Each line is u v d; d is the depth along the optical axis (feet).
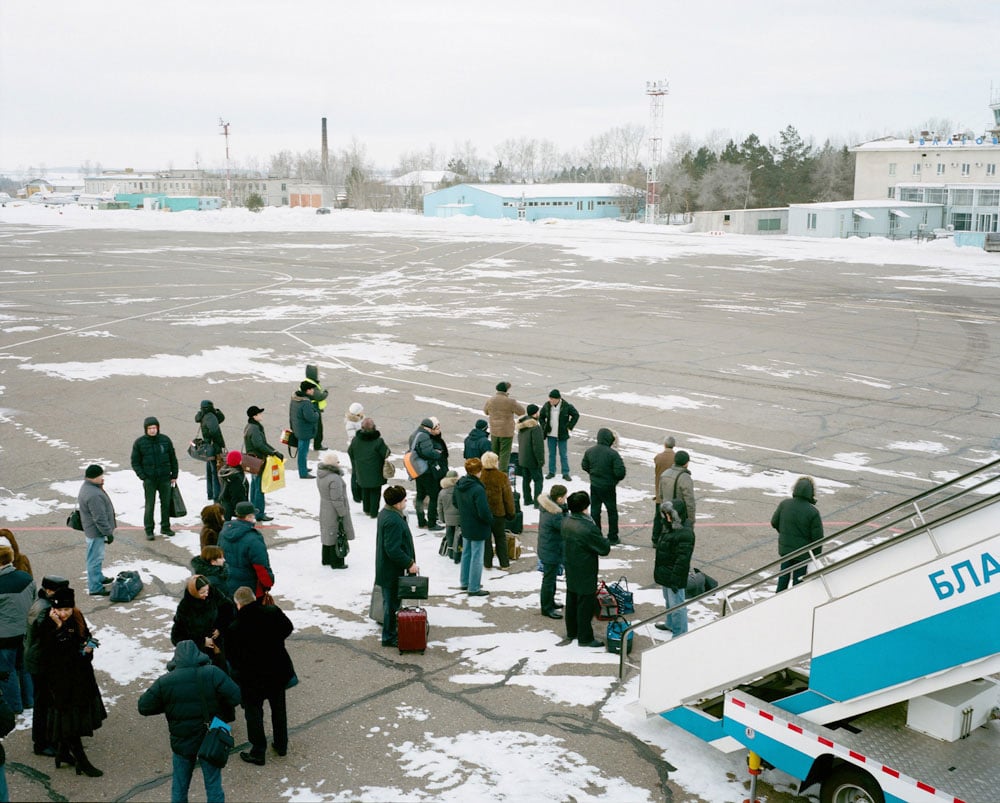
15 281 146.30
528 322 110.73
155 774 23.98
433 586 37.65
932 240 250.37
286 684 24.62
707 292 138.82
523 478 48.88
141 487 50.85
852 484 52.01
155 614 34.17
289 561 40.19
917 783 19.42
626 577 38.68
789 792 23.61
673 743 25.84
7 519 45.24
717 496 49.78
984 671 18.67
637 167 571.69
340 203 536.42
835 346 95.35
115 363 85.66
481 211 422.00
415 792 23.15
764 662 23.15
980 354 91.20
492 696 28.32
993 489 49.65
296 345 95.61
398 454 57.47
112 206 559.79
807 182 448.65
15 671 27.12
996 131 301.43
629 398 72.95
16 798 22.68
